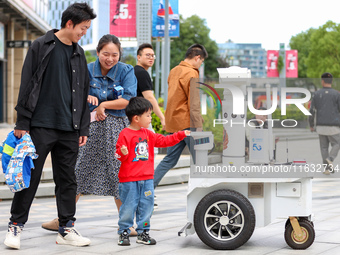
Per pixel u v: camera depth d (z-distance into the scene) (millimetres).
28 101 4414
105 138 5020
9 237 4434
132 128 4621
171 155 6285
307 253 4242
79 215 6457
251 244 4582
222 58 70625
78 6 4516
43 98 4492
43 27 38469
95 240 4785
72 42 4629
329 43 60875
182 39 67625
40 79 4461
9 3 29031
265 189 4414
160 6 25875
